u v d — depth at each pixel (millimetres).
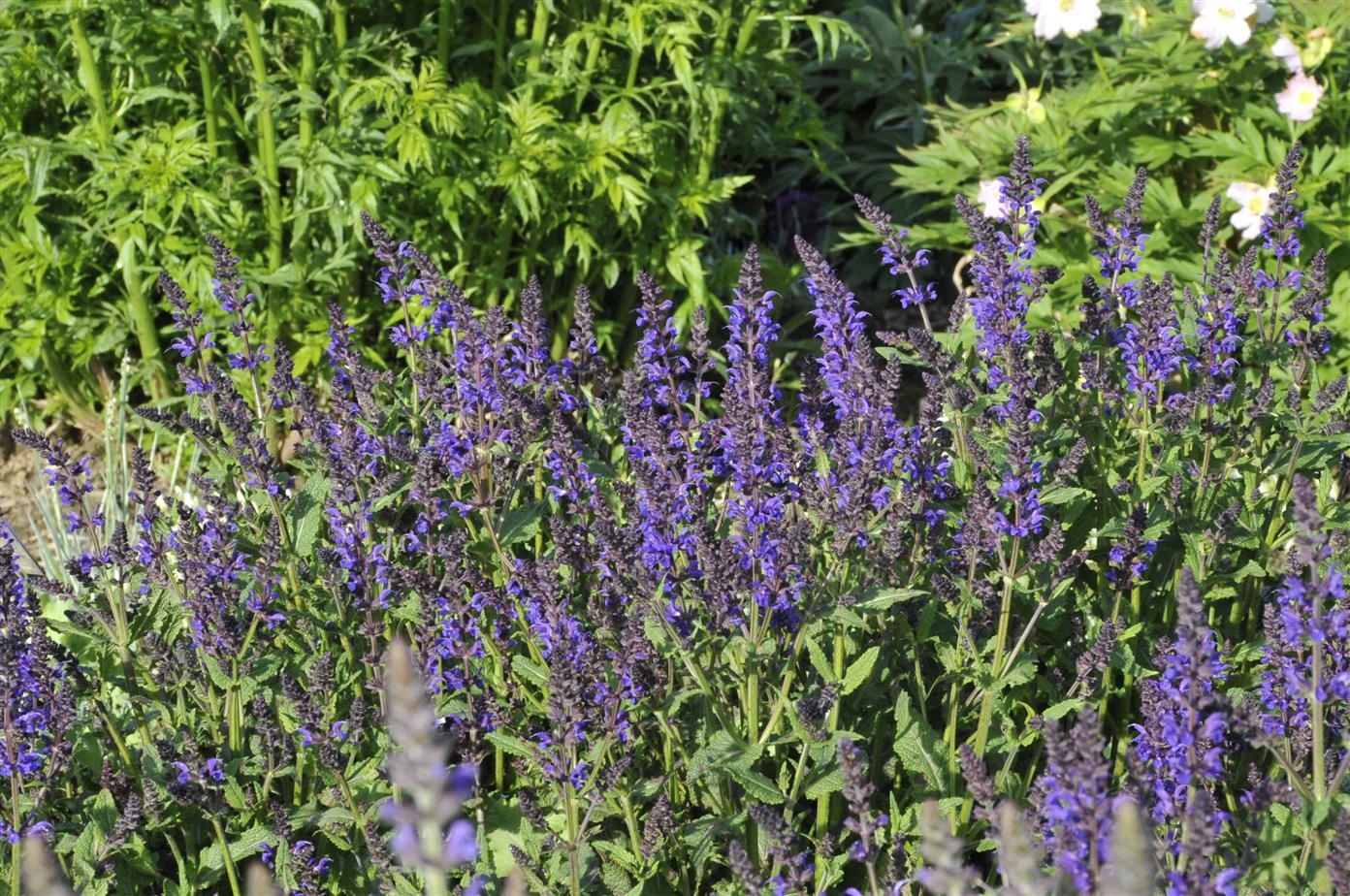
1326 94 6199
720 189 6805
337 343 4156
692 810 3648
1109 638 3354
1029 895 2197
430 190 6262
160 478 6340
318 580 3826
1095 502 3980
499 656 3654
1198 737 2758
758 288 3463
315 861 3453
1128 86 6570
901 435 3537
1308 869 2961
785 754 3518
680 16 6684
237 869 3621
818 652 3414
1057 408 4086
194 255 6137
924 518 3596
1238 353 4223
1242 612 4039
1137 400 4020
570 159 6230
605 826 3582
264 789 3525
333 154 5832
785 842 2936
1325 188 6320
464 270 6543
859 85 9188
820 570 3607
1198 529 3830
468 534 3873
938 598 3613
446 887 3238
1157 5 7000
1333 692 3021
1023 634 3369
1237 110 6449
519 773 3682
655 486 3262
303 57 6121
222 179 6172
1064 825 2611
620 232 7035
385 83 5867
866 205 3949
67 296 6285
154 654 3539
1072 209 6758
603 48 6922
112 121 5922
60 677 3523
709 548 3168
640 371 3865
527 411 3730
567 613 3475
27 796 3377
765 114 8305
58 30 6082
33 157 5707
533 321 3748
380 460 3936
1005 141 6898
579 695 3033
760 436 3439
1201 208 6234
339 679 3688
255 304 6301
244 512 3979
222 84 6367
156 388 6586
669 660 3395
